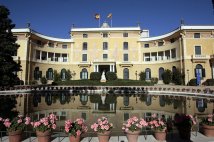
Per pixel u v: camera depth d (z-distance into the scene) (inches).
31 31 1971.0
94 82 1739.7
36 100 1011.9
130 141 316.5
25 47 1887.3
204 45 1846.7
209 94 1077.1
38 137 312.7
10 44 987.9
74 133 311.3
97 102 959.0
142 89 1440.7
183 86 1598.2
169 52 2146.9
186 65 1830.7
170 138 343.9
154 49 2220.7
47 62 2170.3
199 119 530.9
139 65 2250.2
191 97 1125.1
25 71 1856.5
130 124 319.0
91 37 2321.6
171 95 1246.3
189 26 1857.8
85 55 2310.5
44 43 2219.5
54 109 765.3
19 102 932.6
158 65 2169.0
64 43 2337.6
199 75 1738.4
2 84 945.5
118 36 2304.4
